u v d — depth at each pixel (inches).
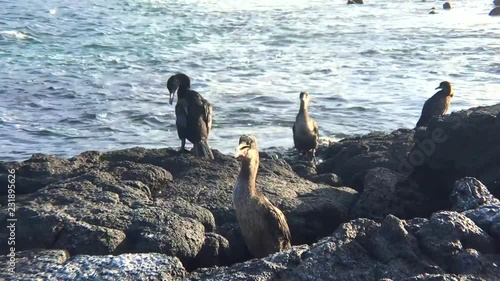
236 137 734.5
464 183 361.7
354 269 277.1
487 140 437.4
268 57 1234.0
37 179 432.8
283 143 705.0
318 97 924.0
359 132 766.5
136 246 334.6
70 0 1994.3
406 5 2081.7
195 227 352.8
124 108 872.9
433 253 284.0
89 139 746.2
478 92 934.4
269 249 350.6
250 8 1942.7
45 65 1159.6
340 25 1653.5
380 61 1190.3
